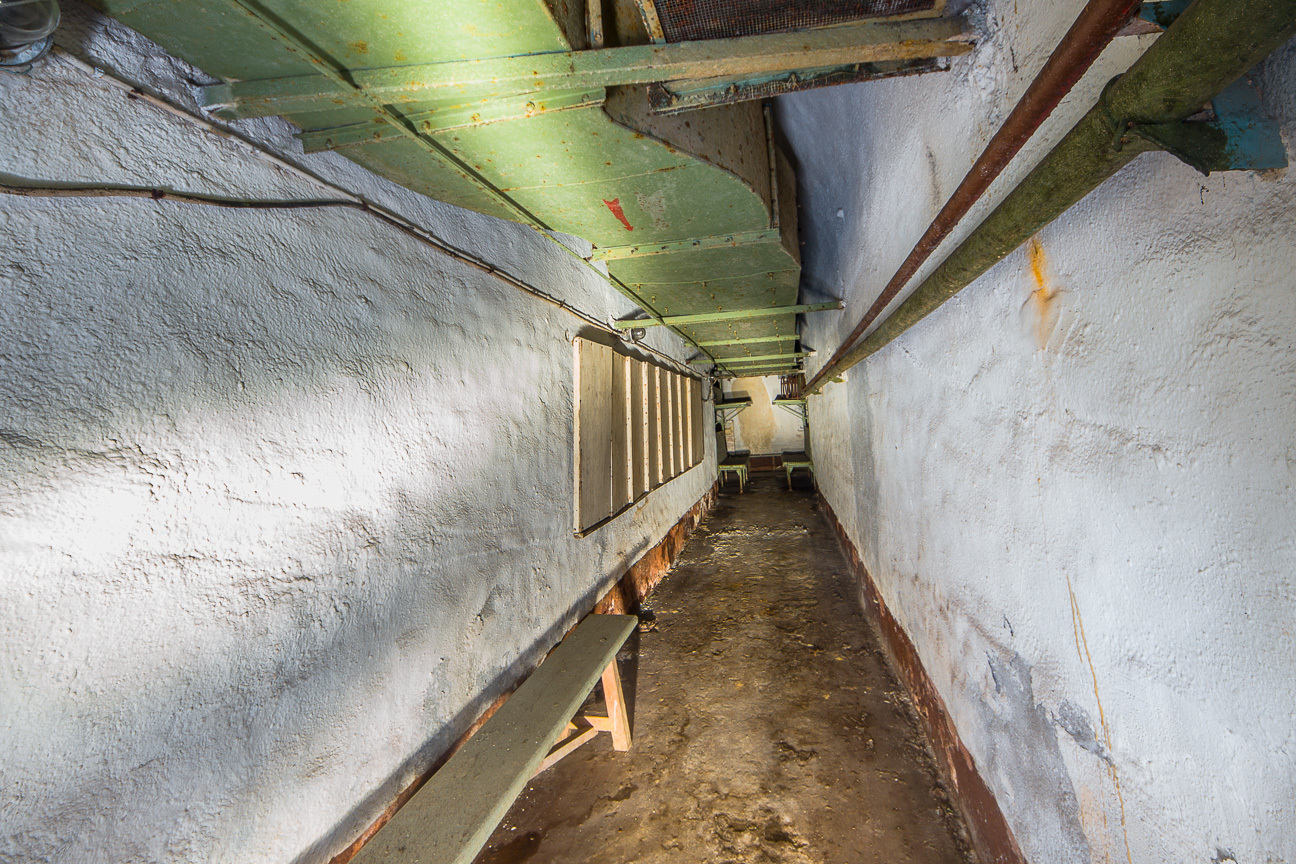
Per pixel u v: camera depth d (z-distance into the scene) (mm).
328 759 1543
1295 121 631
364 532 1718
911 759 2531
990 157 965
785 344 6828
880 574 3596
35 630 954
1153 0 663
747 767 2578
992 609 1688
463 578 2223
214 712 1243
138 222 1169
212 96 1326
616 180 2105
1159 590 940
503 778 1806
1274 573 705
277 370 1453
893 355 2830
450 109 1511
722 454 12977
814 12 1225
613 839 2215
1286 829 709
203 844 1200
